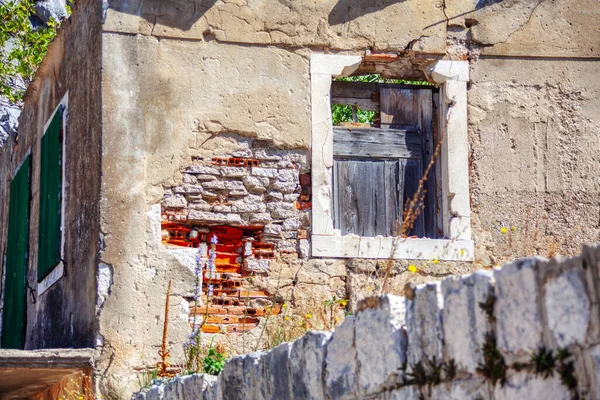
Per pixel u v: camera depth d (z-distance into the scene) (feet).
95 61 37.32
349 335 18.67
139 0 37.09
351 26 38.63
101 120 36.04
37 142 47.62
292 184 37.35
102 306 34.76
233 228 37.14
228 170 36.94
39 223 44.83
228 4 37.83
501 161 38.78
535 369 13.85
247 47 37.78
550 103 39.63
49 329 41.50
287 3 38.29
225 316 36.06
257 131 37.32
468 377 15.31
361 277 36.83
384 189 38.52
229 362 23.36
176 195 36.37
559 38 40.09
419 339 16.53
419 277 36.99
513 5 39.99
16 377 36.09
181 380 26.13
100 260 35.12
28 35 63.82
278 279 36.68
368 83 39.37
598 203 39.17
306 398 19.95
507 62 39.63
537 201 38.75
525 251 38.14
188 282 35.70
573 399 13.20
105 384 33.94
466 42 39.42
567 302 13.33
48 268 41.83
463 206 38.01
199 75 37.19
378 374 17.57
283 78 37.83
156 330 35.06
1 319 53.93
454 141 38.50
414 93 39.50
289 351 20.74
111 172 35.81
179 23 37.32
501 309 14.61
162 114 36.65
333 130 38.52
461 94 38.93
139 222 35.70
